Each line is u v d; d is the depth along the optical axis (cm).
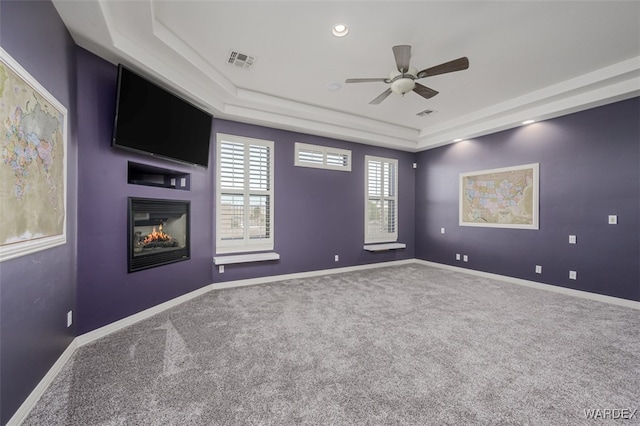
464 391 176
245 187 436
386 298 367
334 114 452
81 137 237
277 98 399
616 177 351
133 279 284
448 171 566
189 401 165
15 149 143
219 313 311
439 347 233
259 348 230
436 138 557
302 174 491
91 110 245
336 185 530
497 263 480
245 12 229
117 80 244
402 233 621
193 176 370
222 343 239
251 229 443
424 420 151
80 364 205
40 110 168
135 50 255
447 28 248
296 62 307
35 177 163
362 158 564
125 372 195
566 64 310
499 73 329
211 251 407
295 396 171
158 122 293
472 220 521
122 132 257
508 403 165
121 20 223
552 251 411
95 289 247
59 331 199
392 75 283
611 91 332
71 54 222
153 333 259
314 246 504
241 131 431
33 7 165
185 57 277
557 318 299
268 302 349
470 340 246
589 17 232
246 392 174
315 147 504
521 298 369
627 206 342
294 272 482
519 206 451
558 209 405
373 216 580
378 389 178
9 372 141
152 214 321
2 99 132
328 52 287
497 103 420
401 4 219
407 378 190
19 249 147
